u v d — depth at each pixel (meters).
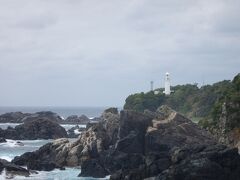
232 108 109.00
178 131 103.44
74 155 108.62
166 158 80.56
